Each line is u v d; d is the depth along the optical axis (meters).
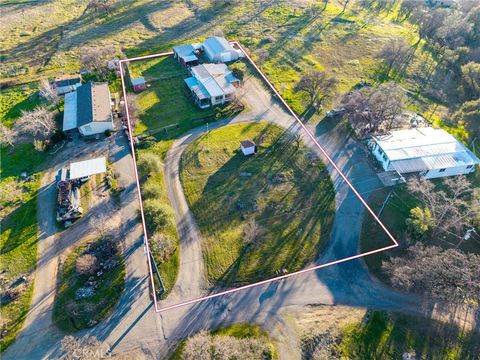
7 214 59.56
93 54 94.62
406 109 82.12
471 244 55.00
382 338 45.12
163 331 45.22
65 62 101.88
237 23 125.38
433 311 47.97
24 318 46.31
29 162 69.62
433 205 55.22
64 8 140.00
